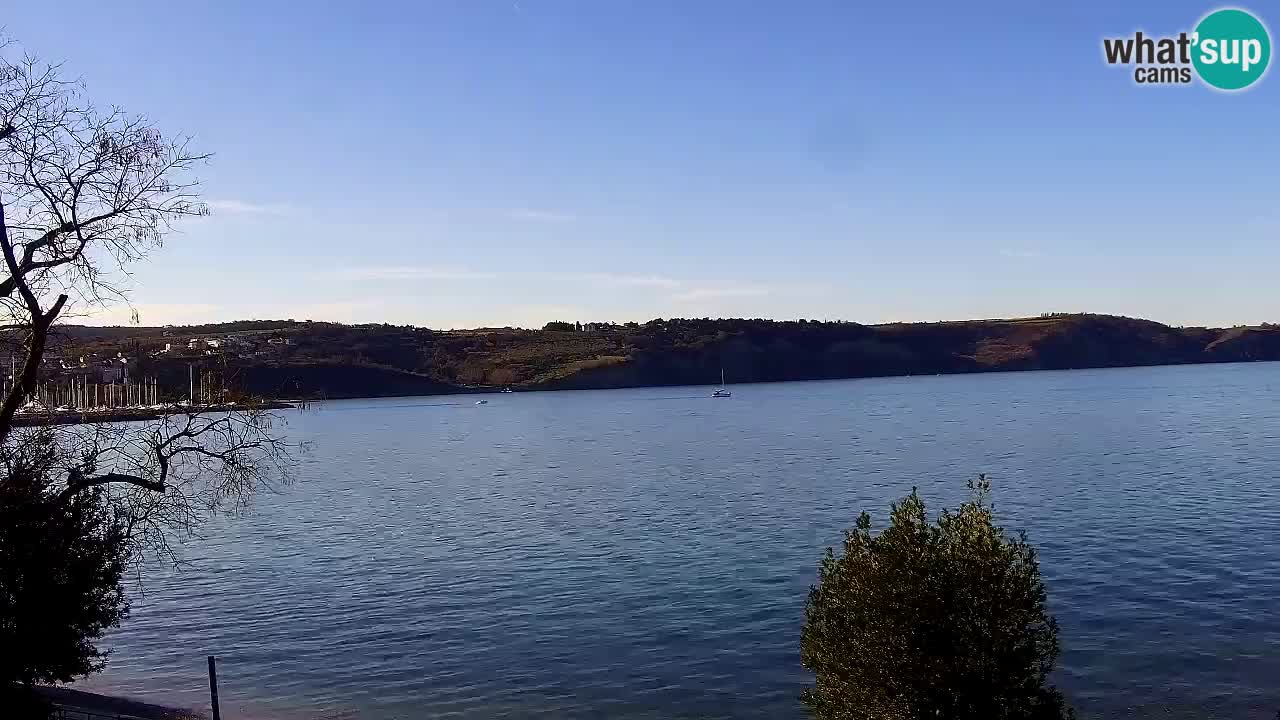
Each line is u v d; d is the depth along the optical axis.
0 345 19.81
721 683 31.25
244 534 66.88
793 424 173.62
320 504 83.25
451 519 71.69
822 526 60.91
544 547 57.56
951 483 81.50
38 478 19.91
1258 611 37.06
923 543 16.78
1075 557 48.12
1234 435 121.06
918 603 16.22
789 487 83.31
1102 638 34.03
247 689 32.28
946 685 15.98
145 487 21.19
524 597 44.50
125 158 20.22
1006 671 16.11
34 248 19.70
